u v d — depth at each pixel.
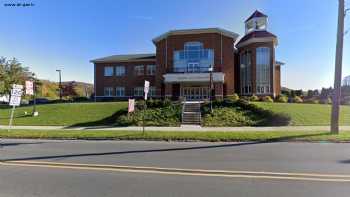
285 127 21.66
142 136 16.78
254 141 15.20
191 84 44.03
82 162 9.65
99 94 52.56
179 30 44.12
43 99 56.22
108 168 8.68
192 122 25.12
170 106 28.67
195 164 9.16
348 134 16.36
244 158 10.15
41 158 10.45
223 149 12.42
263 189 6.45
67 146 13.77
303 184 6.80
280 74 50.72
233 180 7.20
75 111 31.19
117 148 12.93
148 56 53.91
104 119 27.19
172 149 12.52
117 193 6.31
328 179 7.21
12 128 22.80
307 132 17.48
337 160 9.65
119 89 52.12
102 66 52.91
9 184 7.07
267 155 10.73
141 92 51.44
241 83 47.72
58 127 23.89
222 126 23.38
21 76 49.97
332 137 15.32
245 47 46.69
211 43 43.66
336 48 17.25
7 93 48.00
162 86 44.91
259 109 26.56
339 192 6.20
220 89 41.97
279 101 37.25
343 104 37.44
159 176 7.67
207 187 6.64
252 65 44.75
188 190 6.44
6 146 13.91
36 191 6.50
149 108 28.67
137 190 6.49
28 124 26.27
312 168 8.45
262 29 47.34
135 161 9.75
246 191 6.32
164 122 25.16
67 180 7.39
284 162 9.36
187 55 44.25
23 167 8.93
